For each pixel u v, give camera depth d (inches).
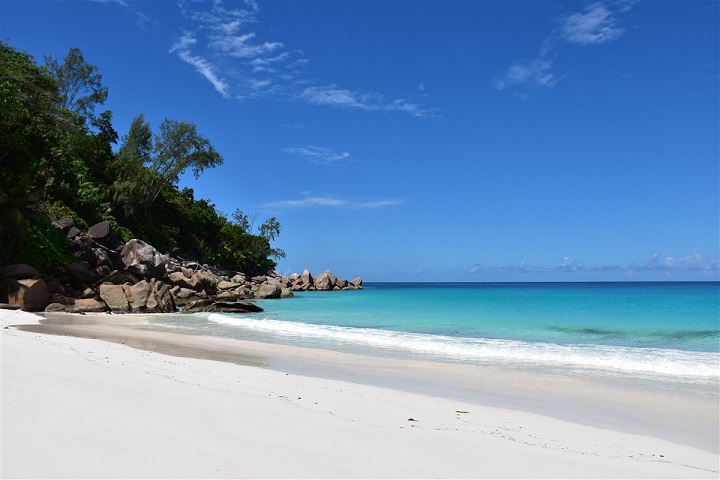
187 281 1765.5
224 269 3011.8
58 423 225.3
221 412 270.7
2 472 170.4
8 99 1460.4
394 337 768.9
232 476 180.2
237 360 553.6
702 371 506.6
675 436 301.4
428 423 298.8
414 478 194.1
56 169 1911.9
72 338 617.9
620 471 225.3
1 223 1266.0
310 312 1390.3
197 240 2859.3
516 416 333.7
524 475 208.4
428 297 2330.2
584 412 354.9
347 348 682.8
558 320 1093.1
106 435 214.2
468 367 532.1
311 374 478.0
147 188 2481.5
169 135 2691.9
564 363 561.0
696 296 2276.1
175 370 431.5
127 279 1498.5
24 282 1136.2
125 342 677.9
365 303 1843.0
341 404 337.1
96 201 2043.6
